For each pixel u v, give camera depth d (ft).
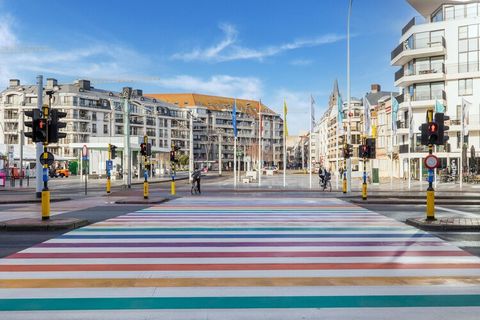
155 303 17.94
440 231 37.45
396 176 194.39
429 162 41.86
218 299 18.49
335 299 18.48
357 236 34.55
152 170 225.56
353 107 296.71
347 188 99.45
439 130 41.98
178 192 97.81
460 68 153.69
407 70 165.99
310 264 24.84
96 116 339.16
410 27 163.43
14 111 324.60
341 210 56.03
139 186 128.26
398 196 78.95
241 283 20.98
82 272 23.07
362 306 17.57
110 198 78.54
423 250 28.81
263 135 487.61
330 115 370.12
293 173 287.69
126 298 18.63
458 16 157.38
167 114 406.82
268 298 18.62
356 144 286.87
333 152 351.67
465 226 37.83
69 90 328.90
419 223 39.42
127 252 28.22
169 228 39.09
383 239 33.06
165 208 58.70
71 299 18.49
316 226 40.45
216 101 466.70
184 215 49.80
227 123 454.40
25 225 37.68
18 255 27.27
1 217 48.29
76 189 112.37
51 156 41.70
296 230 37.86
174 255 27.32
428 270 23.43
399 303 17.94
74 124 323.57
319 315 16.56
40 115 43.34
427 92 159.84
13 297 18.78
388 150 201.36
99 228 39.09
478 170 144.87
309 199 75.92
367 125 97.40
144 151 72.23
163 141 400.06
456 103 154.71
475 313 16.76
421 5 162.91
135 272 23.07
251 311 16.99
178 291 19.69
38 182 74.90
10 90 335.47
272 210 55.88
